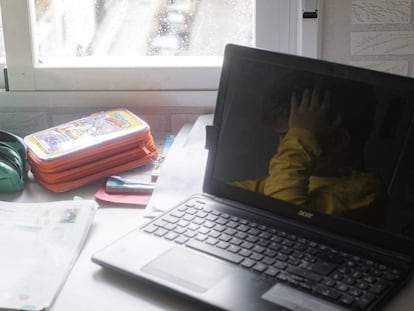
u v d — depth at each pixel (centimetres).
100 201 116
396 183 93
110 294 91
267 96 103
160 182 117
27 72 142
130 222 109
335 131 97
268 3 137
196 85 142
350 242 96
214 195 109
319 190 99
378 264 91
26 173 126
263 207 104
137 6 141
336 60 135
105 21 143
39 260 97
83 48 144
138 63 142
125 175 125
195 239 98
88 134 127
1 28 142
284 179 102
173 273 91
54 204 112
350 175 96
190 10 141
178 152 126
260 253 94
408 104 92
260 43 140
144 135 127
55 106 143
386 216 94
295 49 139
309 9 132
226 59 106
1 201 115
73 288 92
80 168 122
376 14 131
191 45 143
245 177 105
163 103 142
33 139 127
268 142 103
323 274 89
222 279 89
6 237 102
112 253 96
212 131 108
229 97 106
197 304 87
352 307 83
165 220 103
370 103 94
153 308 88
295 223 100
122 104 142
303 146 100
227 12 140
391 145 93
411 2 129
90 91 142
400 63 133
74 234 103
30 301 88
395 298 88
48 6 142
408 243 92
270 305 84
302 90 100
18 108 143
